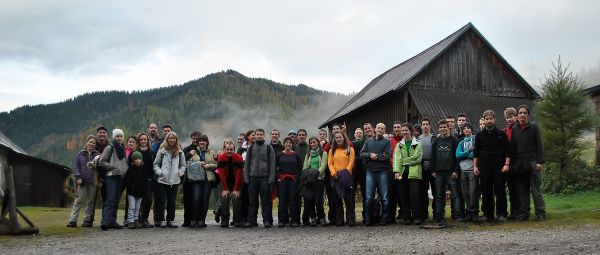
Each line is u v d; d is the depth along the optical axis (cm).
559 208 1161
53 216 1558
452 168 1030
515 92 2683
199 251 710
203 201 1114
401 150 1044
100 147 1163
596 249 603
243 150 1268
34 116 19325
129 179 1094
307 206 1120
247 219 1141
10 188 948
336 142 1080
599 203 1199
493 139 966
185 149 1158
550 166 1727
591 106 1827
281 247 733
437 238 775
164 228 1088
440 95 2519
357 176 1123
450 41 2592
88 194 1120
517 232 802
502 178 962
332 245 739
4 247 779
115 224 1078
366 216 1046
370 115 2853
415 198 1031
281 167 1111
